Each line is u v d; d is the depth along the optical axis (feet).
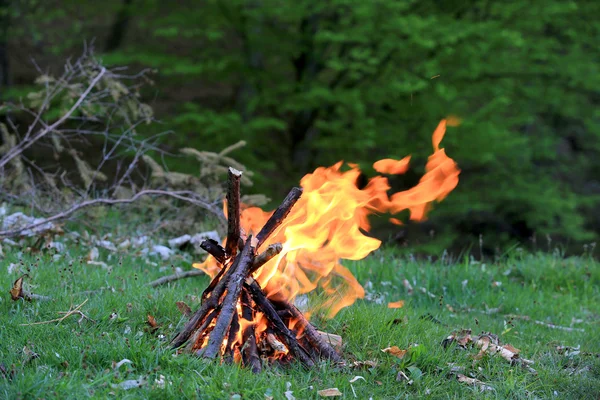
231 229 17.84
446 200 61.21
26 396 14.39
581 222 63.46
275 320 17.79
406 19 49.88
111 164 66.03
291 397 15.56
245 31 57.21
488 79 57.52
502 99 54.60
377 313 21.72
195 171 53.57
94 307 20.03
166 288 23.58
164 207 33.24
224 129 54.34
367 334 19.89
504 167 63.62
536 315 28.43
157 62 54.08
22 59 81.56
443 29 50.52
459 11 56.49
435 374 18.08
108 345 17.07
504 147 56.90
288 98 56.03
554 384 18.67
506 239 69.82
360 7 49.11
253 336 17.49
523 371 19.42
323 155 59.52
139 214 33.94
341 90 54.24
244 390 15.44
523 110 62.08
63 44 67.31
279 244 17.49
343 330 20.04
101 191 34.37
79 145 65.92
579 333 26.08
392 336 19.88
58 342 17.42
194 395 14.99
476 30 51.34
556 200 61.00
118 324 19.07
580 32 60.18
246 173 33.06
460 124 55.11
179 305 20.27
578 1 58.49
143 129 53.78
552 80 59.82
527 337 24.36
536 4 53.78
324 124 55.11
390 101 55.93
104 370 15.92
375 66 54.54
